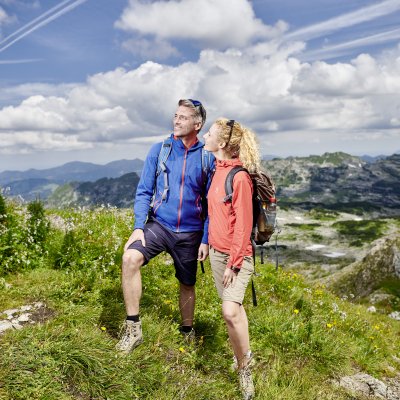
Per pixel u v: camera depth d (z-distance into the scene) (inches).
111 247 315.6
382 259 2674.7
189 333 224.7
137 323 185.3
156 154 203.5
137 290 185.3
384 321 526.0
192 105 196.7
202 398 175.9
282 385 211.6
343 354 272.4
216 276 196.5
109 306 225.9
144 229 197.5
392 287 2373.3
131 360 176.4
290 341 260.2
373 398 241.0
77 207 454.3
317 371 249.9
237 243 178.9
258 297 337.7
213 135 188.5
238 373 193.3
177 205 198.8
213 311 274.2
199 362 206.1
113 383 160.2
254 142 187.0
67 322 203.2
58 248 296.0
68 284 245.6
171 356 200.1
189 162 199.9
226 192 183.5
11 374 146.1
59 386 149.2
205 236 203.3
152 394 166.9
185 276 212.5
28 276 263.9
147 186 201.9
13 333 174.4
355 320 389.1
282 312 306.8
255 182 184.1
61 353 163.0
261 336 261.0
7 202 384.2
